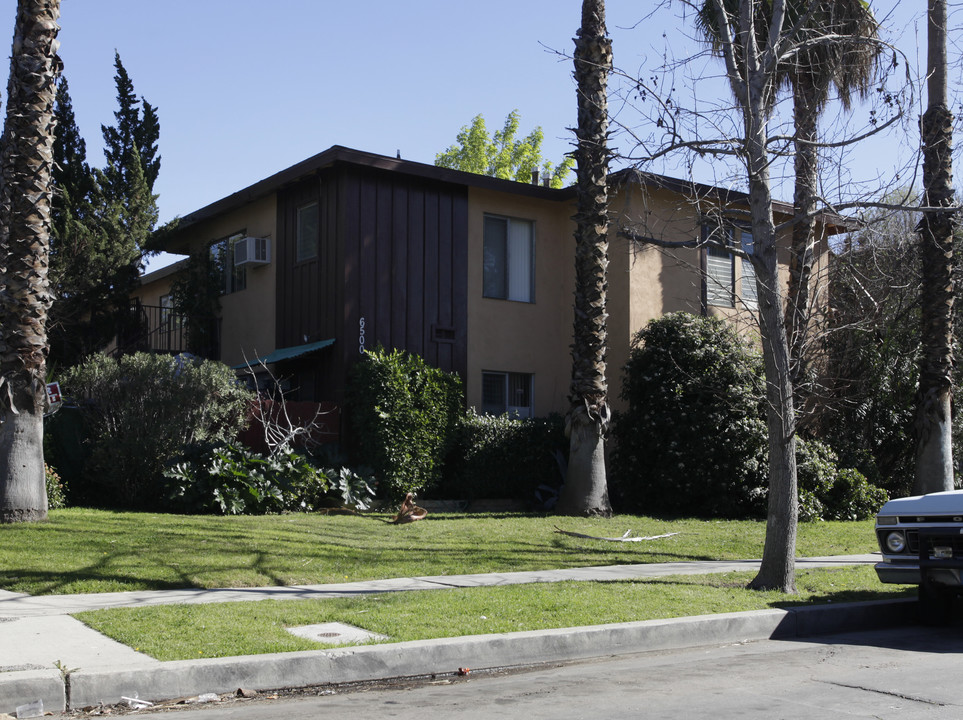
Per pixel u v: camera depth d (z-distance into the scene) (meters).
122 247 21.67
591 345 16.25
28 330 12.07
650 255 20.06
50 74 12.24
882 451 20.34
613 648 7.80
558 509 16.44
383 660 6.86
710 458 17.05
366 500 16.55
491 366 20.36
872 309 14.42
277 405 17.48
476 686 6.66
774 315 10.12
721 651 7.96
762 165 10.15
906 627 9.34
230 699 6.29
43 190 12.18
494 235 20.73
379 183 18.97
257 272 21.77
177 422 15.40
